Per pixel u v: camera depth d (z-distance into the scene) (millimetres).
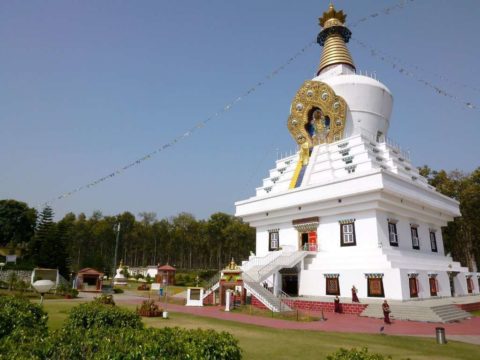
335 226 31656
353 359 5910
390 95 41375
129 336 6840
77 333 7086
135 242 91250
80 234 86250
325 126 39719
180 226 94625
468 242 50562
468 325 20547
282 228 36281
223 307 26422
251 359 10688
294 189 34656
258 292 26109
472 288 37344
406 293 25516
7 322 10102
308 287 30453
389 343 14320
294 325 18969
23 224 61062
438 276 30734
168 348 6332
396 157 38656
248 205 39156
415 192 32188
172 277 59531
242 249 90625
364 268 27359
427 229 36031
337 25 44750
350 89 39188
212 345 6980
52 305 23969
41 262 45906
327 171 36000
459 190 48562
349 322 20531
